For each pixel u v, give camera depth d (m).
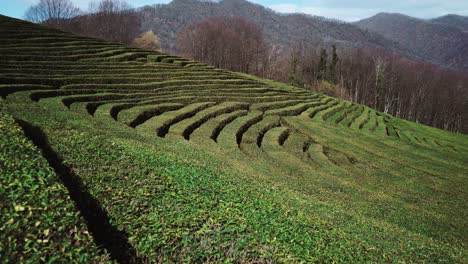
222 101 47.59
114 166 11.01
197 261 6.96
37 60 41.03
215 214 8.96
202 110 39.81
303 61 133.88
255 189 14.30
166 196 9.45
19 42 45.00
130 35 121.94
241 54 122.75
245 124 37.78
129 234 7.29
